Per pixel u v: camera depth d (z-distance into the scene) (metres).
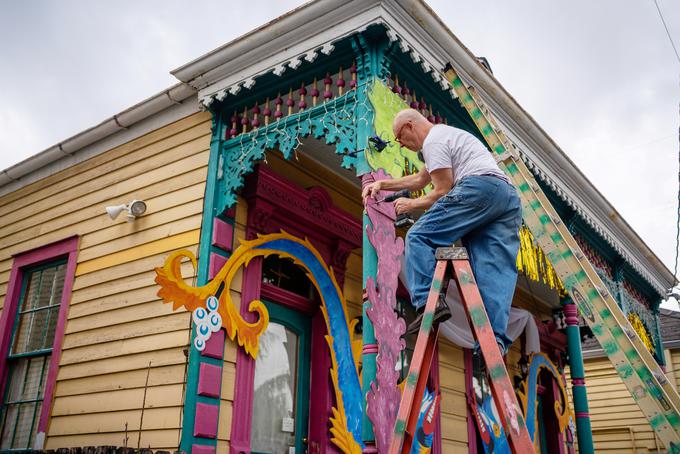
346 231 6.79
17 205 8.06
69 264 6.78
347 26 4.86
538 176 7.03
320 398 6.10
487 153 2.70
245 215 5.83
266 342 5.91
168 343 5.34
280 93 5.57
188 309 4.99
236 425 5.12
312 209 6.41
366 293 3.77
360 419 6.05
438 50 5.27
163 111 6.63
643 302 11.02
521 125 6.57
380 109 4.56
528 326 9.70
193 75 5.94
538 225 2.70
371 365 3.57
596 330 2.22
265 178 5.88
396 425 2.00
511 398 1.90
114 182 6.82
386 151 4.45
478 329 2.05
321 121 4.91
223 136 5.88
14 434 6.57
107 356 5.84
